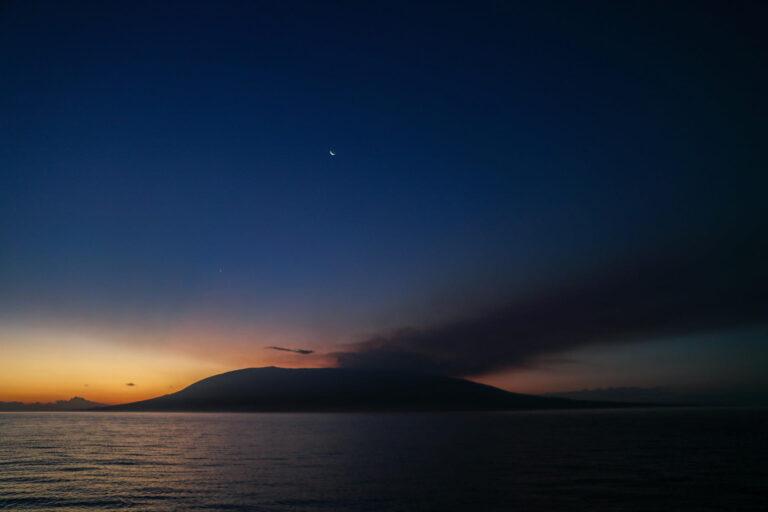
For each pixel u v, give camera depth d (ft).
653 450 227.61
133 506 108.47
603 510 99.40
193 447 261.85
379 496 115.34
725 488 123.85
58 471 167.02
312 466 173.78
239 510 103.30
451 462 182.29
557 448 239.30
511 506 103.35
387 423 565.53
